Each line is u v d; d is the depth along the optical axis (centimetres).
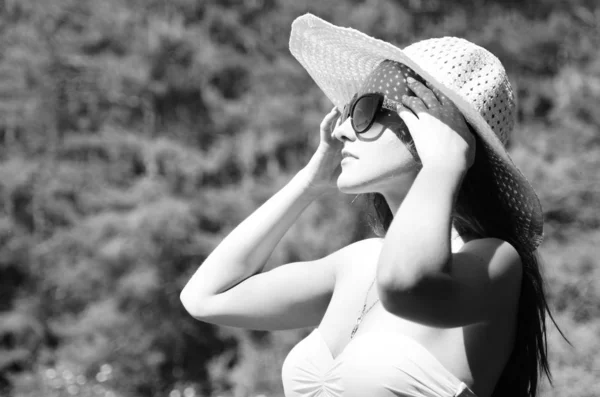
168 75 1731
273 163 1650
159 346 1599
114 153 1731
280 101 1622
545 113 1573
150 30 1720
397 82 230
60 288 1659
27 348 1648
